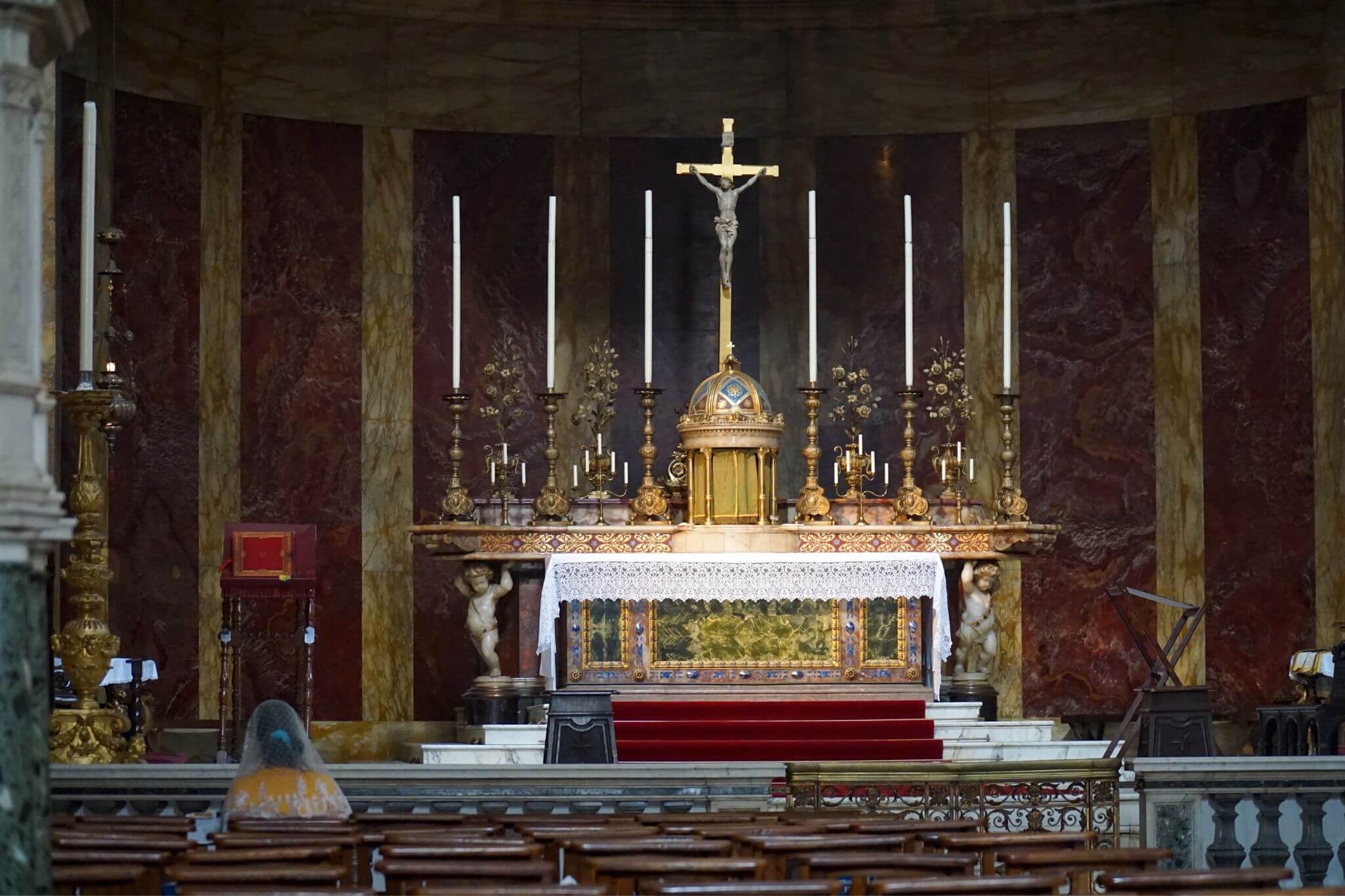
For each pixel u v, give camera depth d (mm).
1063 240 18000
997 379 18016
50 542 6000
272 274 17297
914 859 6422
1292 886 9562
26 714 5785
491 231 18125
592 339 18344
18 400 5957
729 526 14945
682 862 6223
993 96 18234
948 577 15898
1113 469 17688
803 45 18438
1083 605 17625
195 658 16516
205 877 5895
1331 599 16547
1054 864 6613
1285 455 16938
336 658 17250
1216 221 17469
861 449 16312
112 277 12281
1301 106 17062
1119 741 12758
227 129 17172
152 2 16531
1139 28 17891
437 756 13984
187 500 16562
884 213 18344
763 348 18438
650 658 14711
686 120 18484
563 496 15406
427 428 17781
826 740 13688
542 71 18328
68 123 15555
